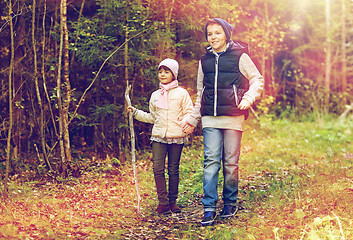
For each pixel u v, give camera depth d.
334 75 17.20
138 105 6.68
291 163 6.65
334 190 4.35
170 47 7.12
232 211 3.91
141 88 7.07
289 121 13.44
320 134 10.70
